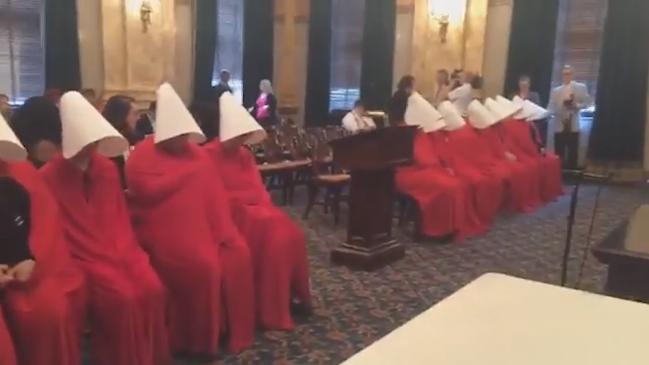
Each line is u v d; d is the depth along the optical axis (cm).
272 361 323
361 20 1115
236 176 368
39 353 249
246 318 340
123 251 296
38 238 261
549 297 149
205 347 321
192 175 328
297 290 381
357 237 495
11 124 290
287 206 738
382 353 116
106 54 891
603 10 979
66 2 861
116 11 895
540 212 718
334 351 336
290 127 812
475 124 681
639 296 214
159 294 295
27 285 254
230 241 337
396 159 482
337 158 479
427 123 587
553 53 994
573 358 117
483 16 995
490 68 1015
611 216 708
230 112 362
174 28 970
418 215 577
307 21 1115
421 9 1012
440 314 137
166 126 324
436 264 506
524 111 791
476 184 614
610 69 952
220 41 1086
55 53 866
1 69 866
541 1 980
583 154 1002
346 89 1138
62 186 285
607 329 131
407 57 1033
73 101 285
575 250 560
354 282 454
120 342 280
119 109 386
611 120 958
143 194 325
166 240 321
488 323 132
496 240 589
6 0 860
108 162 305
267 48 1094
